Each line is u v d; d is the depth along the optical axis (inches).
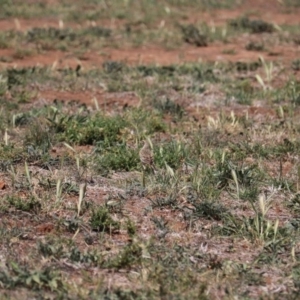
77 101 1531.7
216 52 2118.6
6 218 982.4
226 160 1180.5
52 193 1056.8
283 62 1966.0
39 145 1257.4
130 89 1658.5
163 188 1080.8
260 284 848.9
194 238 951.0
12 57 1969.7
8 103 1496.1
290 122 1419.8
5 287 820.0
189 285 826.2
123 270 868.6
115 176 1140.5
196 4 2878.9
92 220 967.0
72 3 2822.3
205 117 1469.0
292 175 1168.2
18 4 2751.0
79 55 2012.8
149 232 961.5
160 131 1368.1
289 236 946.7
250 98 1590.8
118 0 2859.3
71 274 856.3
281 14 2827.3
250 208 1045.8
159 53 2095.2
